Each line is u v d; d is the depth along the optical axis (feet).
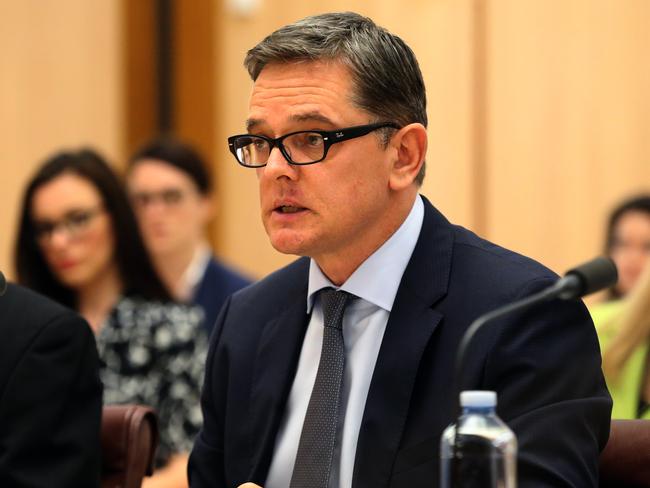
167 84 49.47
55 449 18.89
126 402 28.14
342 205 15.62
